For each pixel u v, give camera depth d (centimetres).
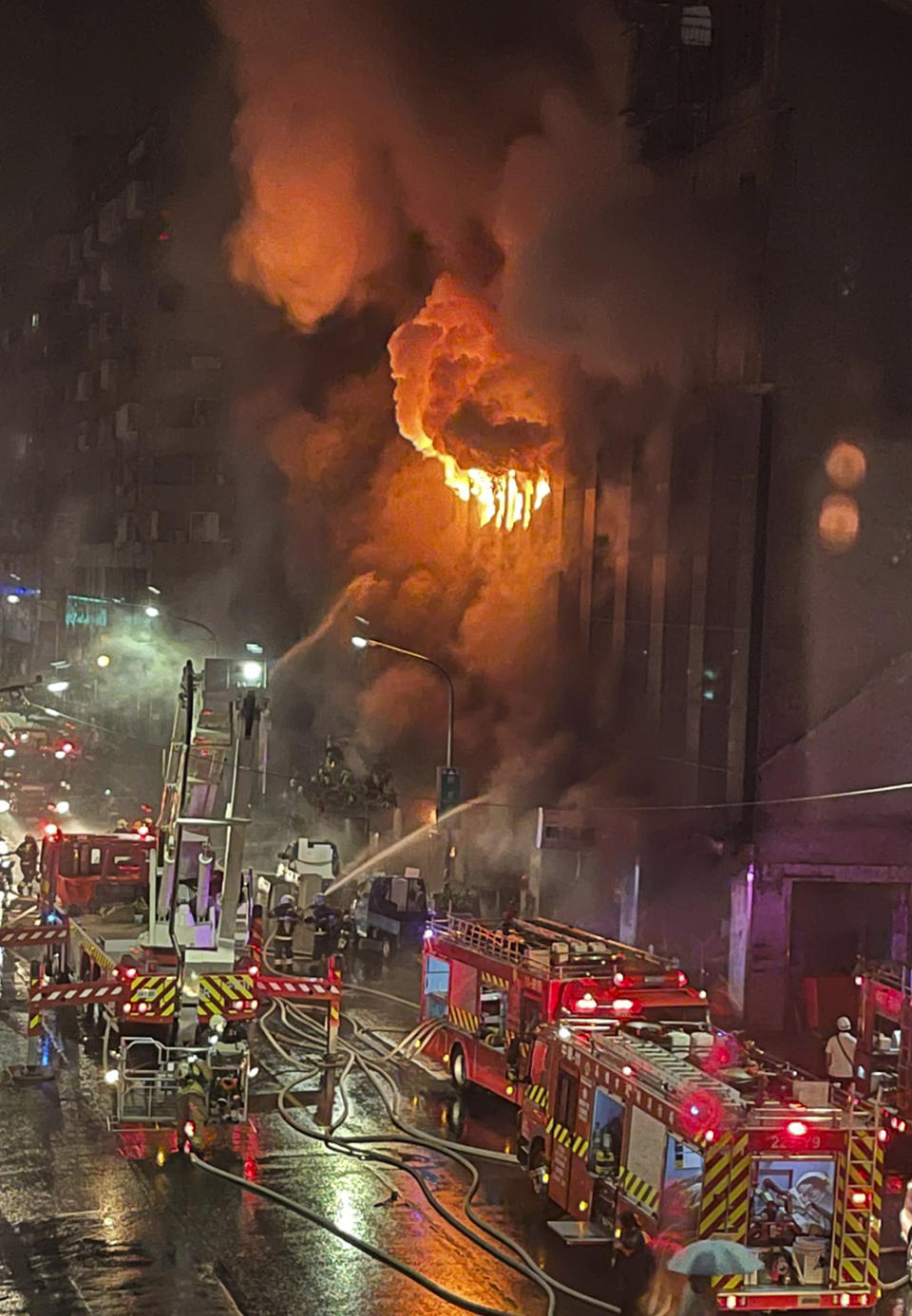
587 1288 1508
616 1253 1569
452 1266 1545
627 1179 1575
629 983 2011
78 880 2727
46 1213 1644
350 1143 1928
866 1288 1477
